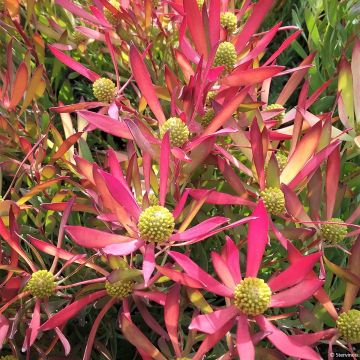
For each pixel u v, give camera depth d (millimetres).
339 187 292
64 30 370
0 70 345
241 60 305
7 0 354
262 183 259
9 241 244
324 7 398
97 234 227
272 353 230
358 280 230
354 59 295
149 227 232
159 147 248
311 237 263
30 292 248
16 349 263
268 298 226
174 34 346
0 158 304
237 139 265
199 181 283
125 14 334
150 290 246
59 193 277
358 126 298
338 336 239
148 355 224
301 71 311
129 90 390
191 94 261
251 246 231
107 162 290
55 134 301
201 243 298
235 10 359
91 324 298
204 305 227
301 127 271
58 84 415
